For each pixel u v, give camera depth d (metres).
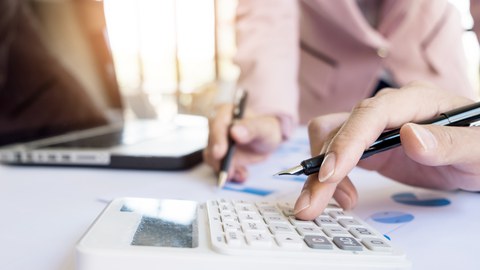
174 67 2.40
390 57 0.81
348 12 0.77
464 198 0.39
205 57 2.53
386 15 0.81
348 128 0.28
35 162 0.51
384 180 0.45
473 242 0.28
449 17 0.79
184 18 2.42
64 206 0.36
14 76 0.55
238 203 0.30
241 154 0.55
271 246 0.22
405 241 0.28
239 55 0.74
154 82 2.32
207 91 2.23
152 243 0.21
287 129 0.67
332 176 0.27
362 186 0.43
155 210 0.27
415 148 0.27
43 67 0.60
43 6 0.61
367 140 0.28
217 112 0.55
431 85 0.35
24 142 0.56
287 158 0.59
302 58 0.92
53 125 0.61
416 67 0.80
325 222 0.27
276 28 0.74
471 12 0.57
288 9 0.77
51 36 0.62
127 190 0.41
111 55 0.80
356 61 0.84
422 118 0.31
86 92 0.70
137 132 0.70
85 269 0.20
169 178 0.47
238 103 0.58
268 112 0.64
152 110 1.58
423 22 0.78
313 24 0.86
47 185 0.43
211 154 0.49
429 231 0.30
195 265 0.20
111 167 0.51
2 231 0.29
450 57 0.80
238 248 0.21
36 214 0.33
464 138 0.28
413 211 0.35
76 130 0.66
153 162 0.50
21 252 0.26
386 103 0.30
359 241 0.23
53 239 0.28
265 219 0.27
